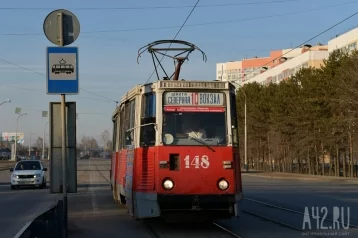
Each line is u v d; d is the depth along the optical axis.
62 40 8.85
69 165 9.57
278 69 91.94
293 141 55.50
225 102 11.76
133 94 12.77
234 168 11.47
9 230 12.80
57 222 9.26
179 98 11.61
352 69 41.19
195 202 11.10
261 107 66.38
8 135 148.25
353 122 42.16
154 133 11.47
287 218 14.21
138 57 14.38
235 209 11.34
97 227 12.84
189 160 11.24
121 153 15.23
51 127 9.60
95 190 27.50
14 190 29.23
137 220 13.74
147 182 11.42
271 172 61.50
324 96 47.22
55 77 8.79
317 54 77.38
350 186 31.16
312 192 24.95
